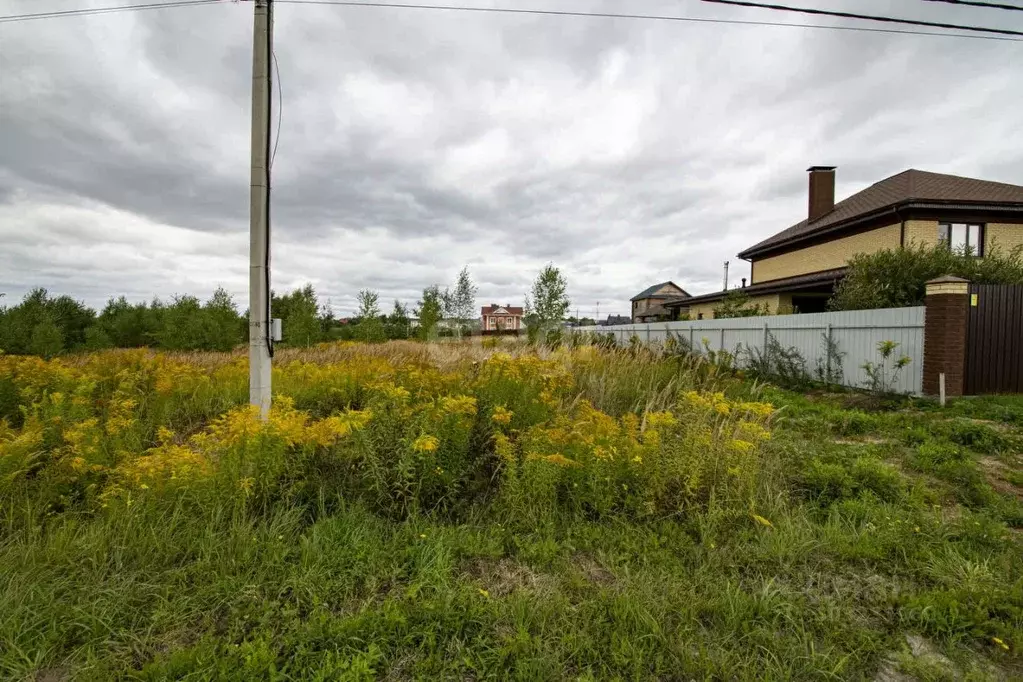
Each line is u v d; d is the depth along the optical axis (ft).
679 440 12.00
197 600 7.32
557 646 6.56
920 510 11.07
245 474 9.77
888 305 32.91
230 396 18.84
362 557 8.40
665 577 8.33
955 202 47.19
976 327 24.72
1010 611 7.39
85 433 11.30
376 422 11.87
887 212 49.62
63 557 8.04
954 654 6.72
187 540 8.69
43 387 17.33
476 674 6.10
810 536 9.80
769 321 38.11
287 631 6.71
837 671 6.30
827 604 7.72
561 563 8.66
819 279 51.16
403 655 6.42
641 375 22.94
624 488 10.55
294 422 10.55
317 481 10.69
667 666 6.33
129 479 9.51
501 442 10.75
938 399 24.09
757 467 11.83
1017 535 10.40
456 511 10.62
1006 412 20.11
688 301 87.76
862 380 29.37
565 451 10.73
